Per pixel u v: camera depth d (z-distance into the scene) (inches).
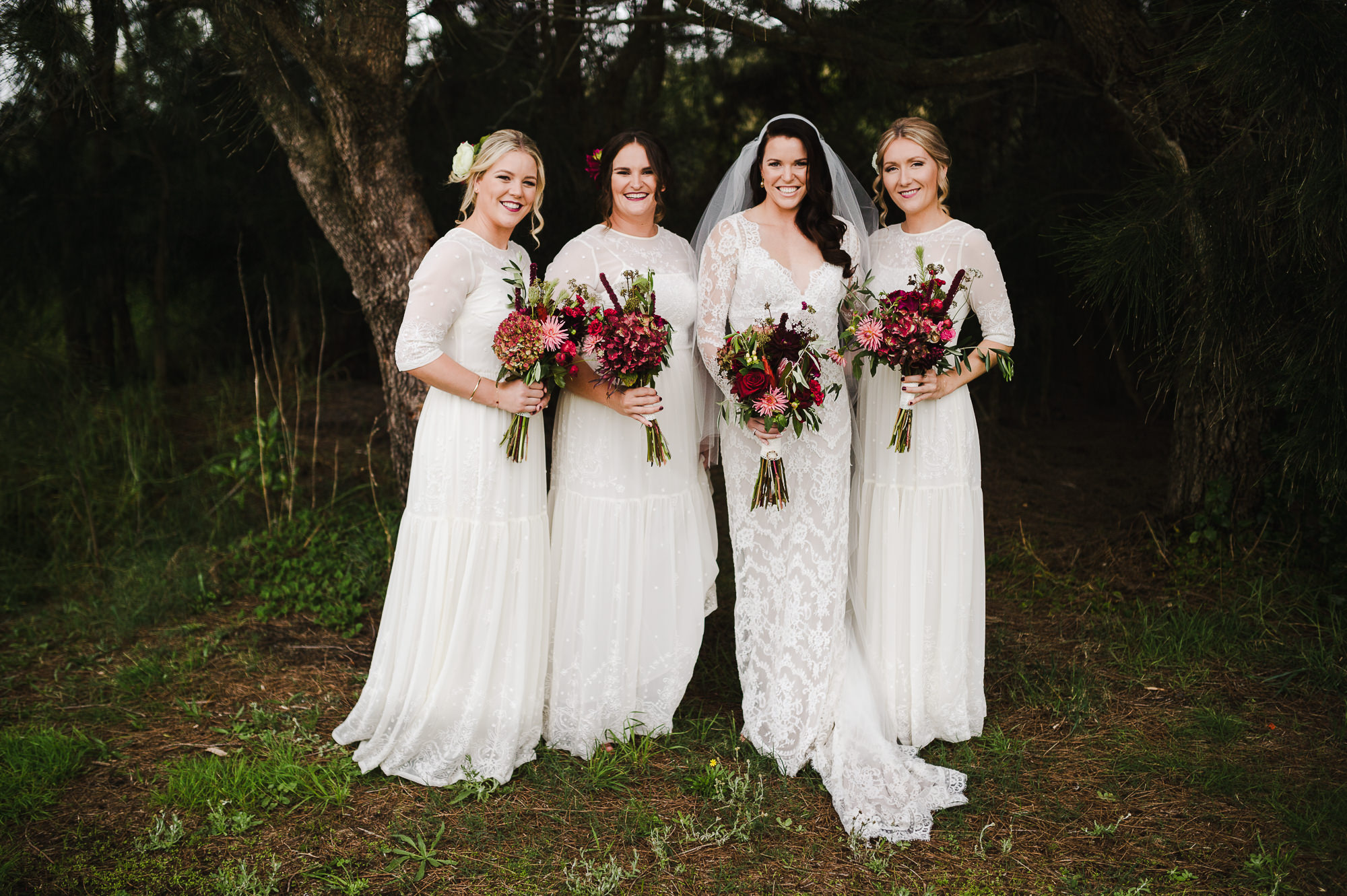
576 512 123.0
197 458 244.1
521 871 99.3
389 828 107.0
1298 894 94.1
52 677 147.8
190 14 155.3
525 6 208.1
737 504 124.1
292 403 291.6
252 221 289.1
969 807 110.7
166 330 320.2
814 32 176.6
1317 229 121.8
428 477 116.2
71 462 210.1
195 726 131.1
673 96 311.9
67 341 280.7
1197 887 95.8
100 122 153.8
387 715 117.7
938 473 123.0
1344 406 133.1
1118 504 228.4
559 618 123.6
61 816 108.7
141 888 96.0
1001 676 145.4
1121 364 273.1
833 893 95.7
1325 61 111.9
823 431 119.7
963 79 184.7
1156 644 152.6
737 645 126.6
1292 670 142.9
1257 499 183.5
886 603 125.0
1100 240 138.1
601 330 109.1
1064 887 96.2
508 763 116.5
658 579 124.5
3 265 267.9
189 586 177.3
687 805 111.7
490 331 116.3
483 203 117.3
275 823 107.7
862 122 252.8
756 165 123.0
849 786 112.0
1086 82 184.4
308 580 177.2
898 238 124.5
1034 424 311.9
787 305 117.3
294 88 204.7
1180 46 156.5
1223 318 137.6
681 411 124.6
